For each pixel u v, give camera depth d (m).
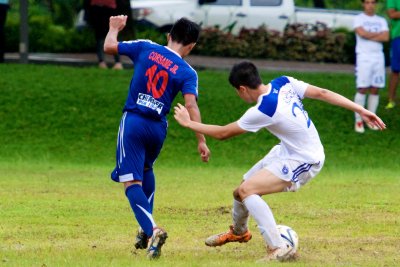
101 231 27.83
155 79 23.27
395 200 35.69
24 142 50.97
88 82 57.69
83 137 51.75
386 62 72.25
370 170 47.66
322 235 27.55
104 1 61.12
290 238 22.89
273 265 21.69
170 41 23.94
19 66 60.81
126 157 23.11
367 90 56.78
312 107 55.44
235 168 48.12
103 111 54.09
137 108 23.22
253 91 22.72
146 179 24.00
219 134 22.62
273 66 67.81
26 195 36.19
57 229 28.05
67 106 54.34
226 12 74.38
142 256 23.08
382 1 79.19
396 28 54.84
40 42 75.75
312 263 22.33
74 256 22.89
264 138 52.31
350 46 73.75
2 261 22.05
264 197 36.53
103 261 21.97
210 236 25.45
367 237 27.16
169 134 52.22
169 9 74.38
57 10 86.12
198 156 50.19
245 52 73.75
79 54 74.19
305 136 22.62
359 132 52.97
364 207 33.66
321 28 74.69
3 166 46.66
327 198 36.28
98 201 34.84
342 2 100.25
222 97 56.12
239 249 24.97
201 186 40.38
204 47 73.88
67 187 39.22
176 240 26.38
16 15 84.25
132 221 29.98
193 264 21.56
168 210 32.53
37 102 54.56
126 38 68.94
